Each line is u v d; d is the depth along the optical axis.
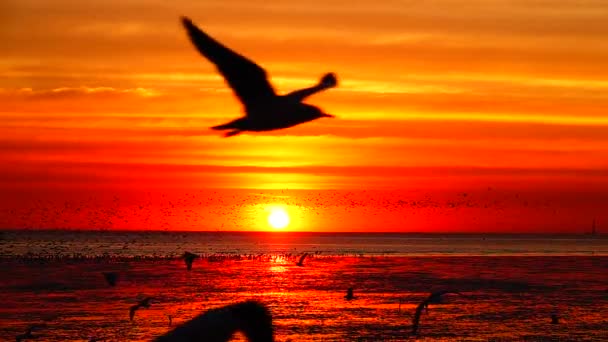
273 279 59.72
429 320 37.00
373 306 42.03
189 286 53.03
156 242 179.25
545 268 76.62
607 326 36.03
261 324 3.67
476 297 47.12
